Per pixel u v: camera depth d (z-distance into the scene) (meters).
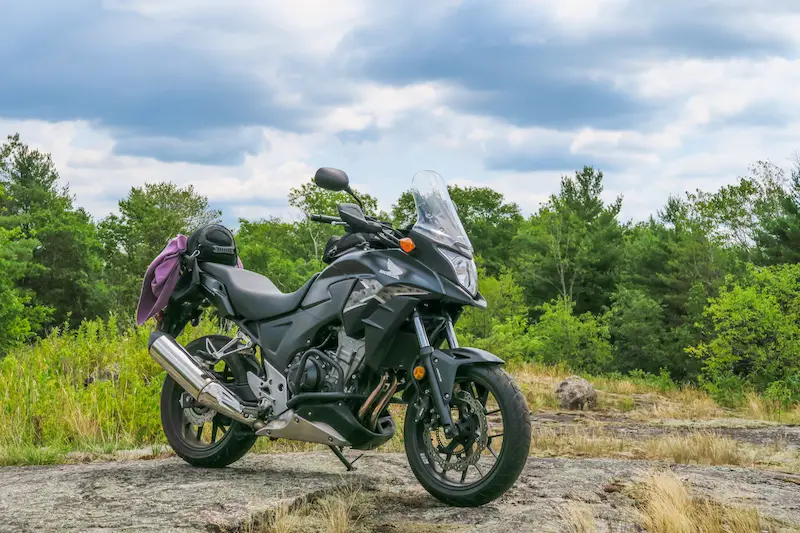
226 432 5.35
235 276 5.32
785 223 38.59
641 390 21.08
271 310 5.00
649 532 3.89
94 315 59.31
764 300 21.91
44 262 58.78
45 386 7.86
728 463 7.41
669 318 45.81
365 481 4.83
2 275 43.62
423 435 4.46
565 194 59.56
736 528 3.97
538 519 4.02
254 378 5.01
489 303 37.41
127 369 8.52
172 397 5.46
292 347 4.86
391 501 4.44
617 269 54.69
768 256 38.41
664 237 51.81
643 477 5.01
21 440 6.80
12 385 8.04
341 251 4.92
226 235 5.55
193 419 5.38
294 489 4.53
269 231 74.31
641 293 43.50
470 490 4.21
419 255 4.42
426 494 4.58
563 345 37.88
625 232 63.19
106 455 6.26
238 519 3.94
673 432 10.65
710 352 22.86
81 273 59.25
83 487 4.59
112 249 72.94
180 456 5.36
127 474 4.98
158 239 67.88
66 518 3.97
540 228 57.41
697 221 50.56
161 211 70.38
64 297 59.41
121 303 63.38
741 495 4.73
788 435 10.53
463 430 4.23
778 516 4.27
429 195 4.55
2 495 4.45
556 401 14.83
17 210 62.56
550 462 5.54
